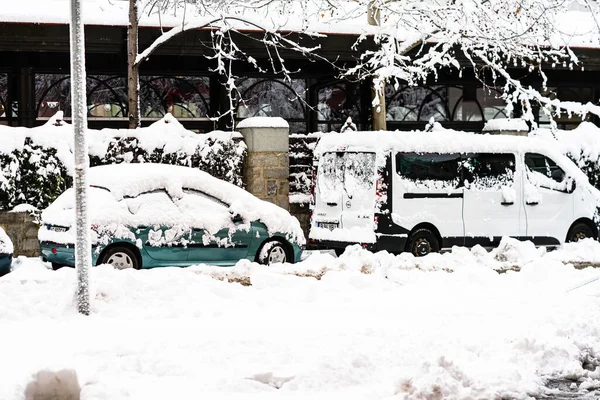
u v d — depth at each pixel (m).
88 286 13.70
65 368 8.81
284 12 26.39
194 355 10.91
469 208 21.97
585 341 11.83
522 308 14.55
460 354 10.91
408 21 25.42
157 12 25.61
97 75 27.66
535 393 9.91
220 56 24.89
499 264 19.72
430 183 21.56
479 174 22.17
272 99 29.30
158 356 10.68
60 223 18.20
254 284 16.14
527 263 19.30
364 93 30.11
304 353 11.05
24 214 22.23
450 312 14.23
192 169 19.66
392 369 10.38
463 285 16.73
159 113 28.30
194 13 26.42
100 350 10.96
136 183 18.56
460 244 21.83
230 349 11.22
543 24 25.70
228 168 24.64
